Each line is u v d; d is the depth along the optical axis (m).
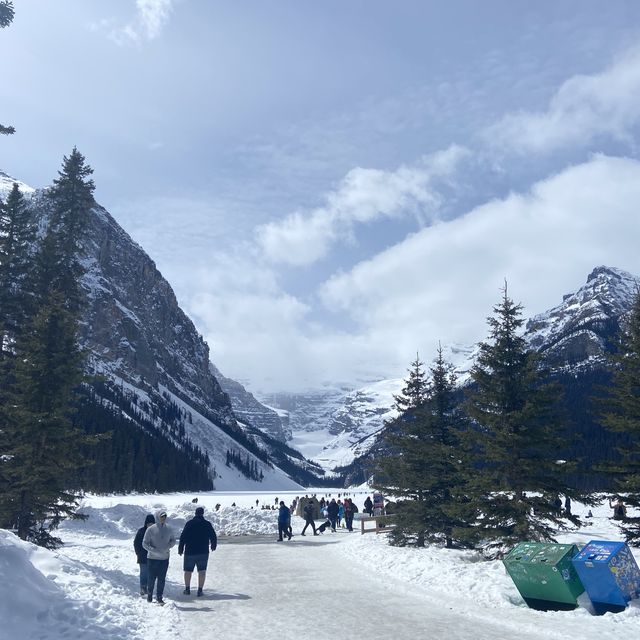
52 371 24.36
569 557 13.29
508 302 20.92
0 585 10.71
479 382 20.56
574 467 19.22
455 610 13.27
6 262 30.20
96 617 11.31
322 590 16.11
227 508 43.50
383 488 26.81
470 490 20.12
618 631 11.09
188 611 13.28
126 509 38.03
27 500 23.53
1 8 15.76
